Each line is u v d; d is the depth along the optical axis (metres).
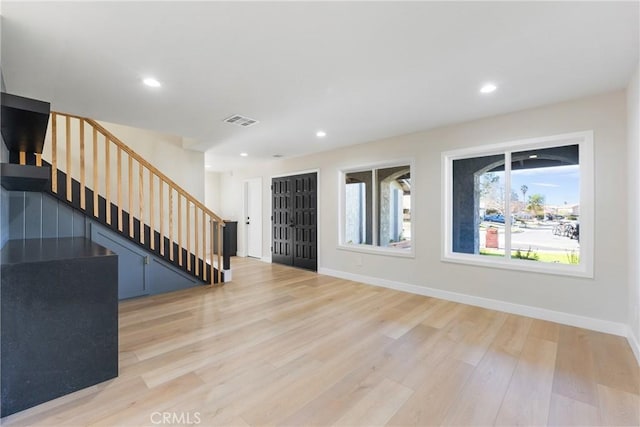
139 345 2.38
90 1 1.44
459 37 1.79
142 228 3.67
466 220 3.63
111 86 2.42
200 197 5.09
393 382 1.89
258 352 2.28
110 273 1.89
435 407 1.65
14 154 2.71
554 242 3.01
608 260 2.61
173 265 3.98
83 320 1.79
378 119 3.33
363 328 2.75
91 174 4.14
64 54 1.93
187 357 2.19
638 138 2.11
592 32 1.72
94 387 1.80
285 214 6.01
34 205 3.01
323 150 5.07
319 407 1.65
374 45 1.87
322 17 1.59
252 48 1.90
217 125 3.51
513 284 3.15
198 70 2.18
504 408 1.64
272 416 1.57
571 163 2.92
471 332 2.65
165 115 3.15
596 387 1.83
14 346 1.58
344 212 5.02
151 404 1.66
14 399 1.57
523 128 3.04
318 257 5.29
